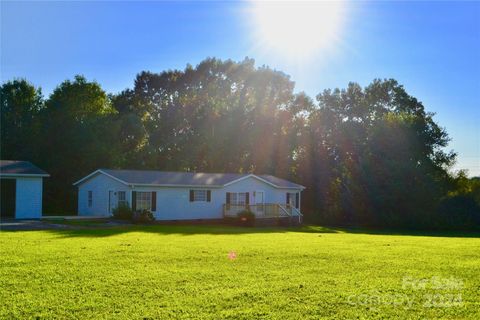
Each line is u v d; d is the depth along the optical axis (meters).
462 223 40.25
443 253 15.63
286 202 42.69
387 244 19.14
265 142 55.50
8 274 10.91
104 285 9.85
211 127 56.53
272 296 9.05
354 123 53.91
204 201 36.38
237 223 35.81
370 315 7.87
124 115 54.97
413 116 46.81
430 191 41.28
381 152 44.44
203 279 10.56
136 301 8.63
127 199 32.69
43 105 51.59
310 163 52.19
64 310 8.04
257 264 12.70
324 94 57.53
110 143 48.88
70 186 46.03
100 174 35.62
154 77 62.44
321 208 49.12
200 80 62.91
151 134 57.78
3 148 46.81
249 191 39.34
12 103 50.00
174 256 14.02
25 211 32.31
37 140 46.69
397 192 41.47
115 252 14.76
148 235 21.89
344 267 12.34
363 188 43.09
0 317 7.61
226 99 62.06
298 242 19.44
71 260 13.00
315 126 55.31
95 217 33.16
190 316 7.77
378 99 57.16
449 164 46.72
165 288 9.66
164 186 34.00
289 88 62.81
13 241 17.67
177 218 34.75
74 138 46.06
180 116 58.53
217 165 55.22
